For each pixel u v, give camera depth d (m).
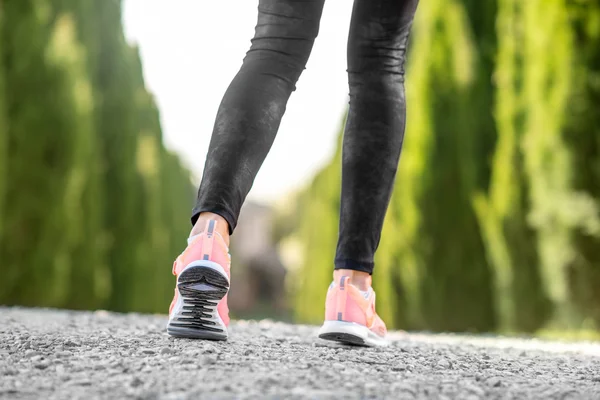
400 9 1.83
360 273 1.83
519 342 2.90
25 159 10.13
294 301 22.45
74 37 11.77
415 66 10.05
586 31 7.66
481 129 9.78
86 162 10.82
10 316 2.91
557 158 7.71
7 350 1.54
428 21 10.01
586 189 7.59
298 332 2.45
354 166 1.83
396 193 9.77
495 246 8.73
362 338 1.78
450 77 9.83
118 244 14.22
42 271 10.19
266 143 1.68
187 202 22.45
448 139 9.72
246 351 1.53
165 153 17.94
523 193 8.41
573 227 7.58
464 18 10.10
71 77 10.54
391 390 1.20
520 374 1.53
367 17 1.84
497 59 9.41
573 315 7.66
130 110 14.70
